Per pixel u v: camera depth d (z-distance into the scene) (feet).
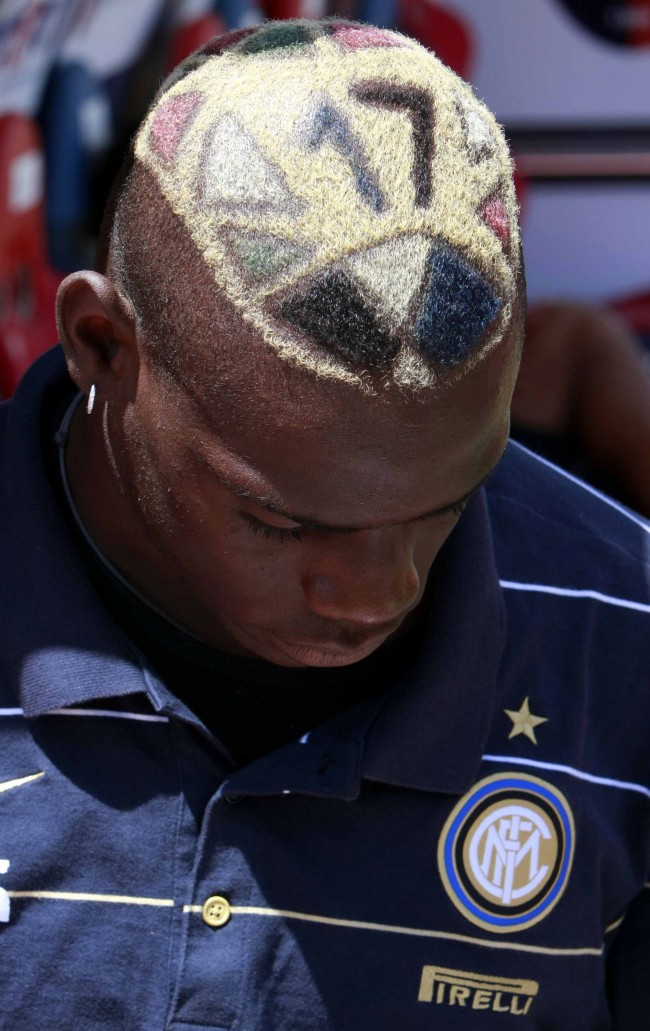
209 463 4.32
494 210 4.35
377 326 4.03
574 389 9.64
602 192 12.32
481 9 11.78
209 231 4.19
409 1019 5.26
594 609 5.75
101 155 10.59
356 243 4.06
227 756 5.19
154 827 5.05
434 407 4.09
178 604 5.22
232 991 4.98
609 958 6.06
